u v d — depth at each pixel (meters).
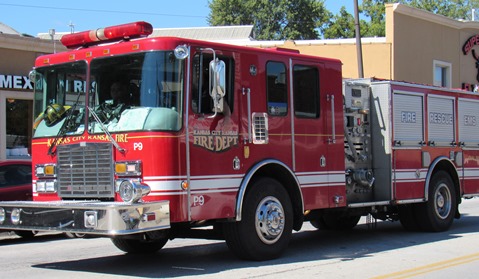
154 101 7.51
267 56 8.70
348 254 9.50
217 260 8.98
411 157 11.30
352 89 10.65
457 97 12.61
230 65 8.20
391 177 10.84
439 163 12.11
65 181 8.16
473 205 18.86
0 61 18.72
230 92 8.16
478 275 7.87
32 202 7.97
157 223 7.23
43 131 8.48
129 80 7.75
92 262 9.20
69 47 8.70
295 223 9.09
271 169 8.81
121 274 8.00
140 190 7.19
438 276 7.78
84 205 7.20
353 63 28.06
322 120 9.48
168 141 7.41
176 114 7.52
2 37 18.45
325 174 9.45
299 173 9.02
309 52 28.70
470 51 31.72
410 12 27.95
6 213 8.04
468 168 12.80
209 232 8.73
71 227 7.32
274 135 8.70
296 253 9.59
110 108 7.86
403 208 11.99
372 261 8.82
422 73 28.94
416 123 11.48
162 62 7.55
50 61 8.62
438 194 12.01
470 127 12.94
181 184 7.50
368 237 11.60
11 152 19.11
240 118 8.27
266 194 8.56
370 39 27.84
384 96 10.92
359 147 10.77
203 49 7.84
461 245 10.39
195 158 7.66
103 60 8.01
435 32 29.64
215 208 7.86
